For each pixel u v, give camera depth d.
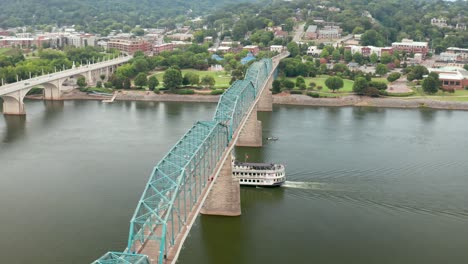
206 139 109.88
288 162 170.62
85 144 193.00
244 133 190.00
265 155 178.62
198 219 127.94
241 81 192.12
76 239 115.75
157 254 81.69
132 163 168.62
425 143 198.50
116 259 71.50
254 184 148.25
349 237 118.69
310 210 132.62
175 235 87.88
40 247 112.44
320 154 180.62
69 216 127.19
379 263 107.94
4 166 165.75
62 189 144.88
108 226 121.94
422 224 125.38
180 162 98.19
